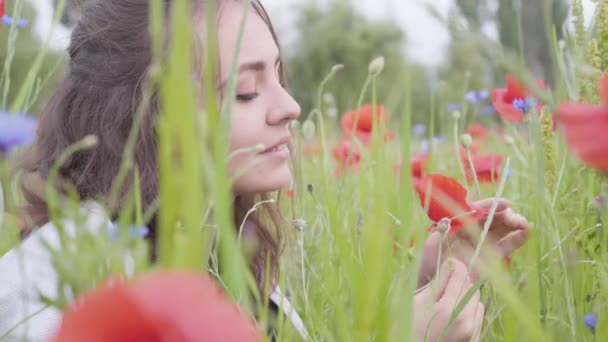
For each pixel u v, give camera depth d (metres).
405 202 0.56
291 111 1.28
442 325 1.20
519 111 1.48
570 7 1.20
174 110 0.39
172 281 0.27
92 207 1.12
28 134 0.51
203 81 1.19
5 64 1.19
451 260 1.27
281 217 1.65
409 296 0.53
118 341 0.26
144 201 1.24
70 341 0.26
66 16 1.54
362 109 1.97
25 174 1.39
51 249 0.49
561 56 1.20
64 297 0.52
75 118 1.37
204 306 0.27
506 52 0.55
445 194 1.05
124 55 1.32
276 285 1.49
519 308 0.52
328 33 17.19
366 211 0.86
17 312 0.88
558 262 1.17
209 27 0.46
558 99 1.22
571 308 1.03
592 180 1.19
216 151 0.46
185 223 0.40
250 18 1.29
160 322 0.26
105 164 1.32
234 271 0.47
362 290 0.54
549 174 1.23
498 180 1.75
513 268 1.43
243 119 1.25
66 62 1.45
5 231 0.75
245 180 1.27
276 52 1.31
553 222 1.17
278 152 1.30
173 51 0.39
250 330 0.28
